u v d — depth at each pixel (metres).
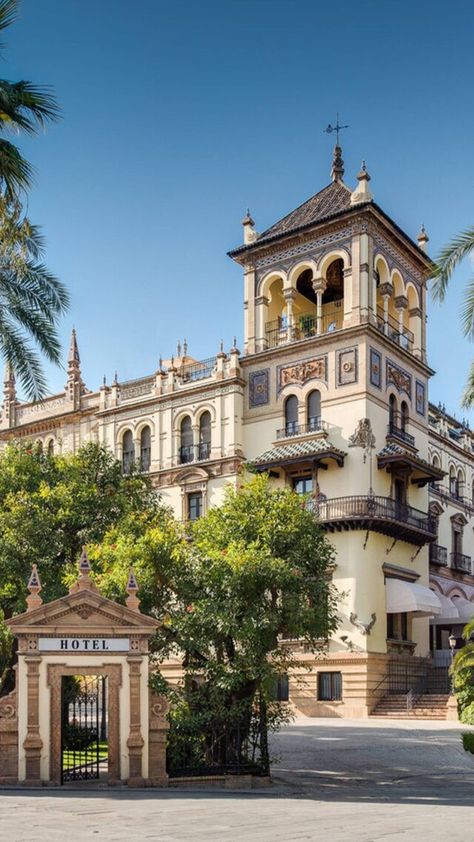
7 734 20.64
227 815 16.25
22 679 20.89
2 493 34.50
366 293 52.22
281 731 38.03
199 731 23.31
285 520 27.00
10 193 26.23
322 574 27.44
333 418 51.72
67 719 24.97
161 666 48.88
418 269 58.69
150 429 58.28
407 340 56.88
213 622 24.19
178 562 25.75
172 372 57.78
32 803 17.50
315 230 54.28
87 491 33.62
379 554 50.69
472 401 30.66
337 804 18.91
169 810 16.81
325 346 52.72
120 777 20.95
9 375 66.56
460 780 25.84
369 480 50.34
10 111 25.70
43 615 21.17
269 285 56.69
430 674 52.50
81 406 62.34
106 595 24.69
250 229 57.16
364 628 47.97
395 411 53.59
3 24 25.30
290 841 13.20
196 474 55.34
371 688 47.50
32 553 31.64
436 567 60.44
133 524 30.69
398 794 21.97
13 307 29.14
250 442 54.69
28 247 29.34
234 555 24.59
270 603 24.95
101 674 21.27
